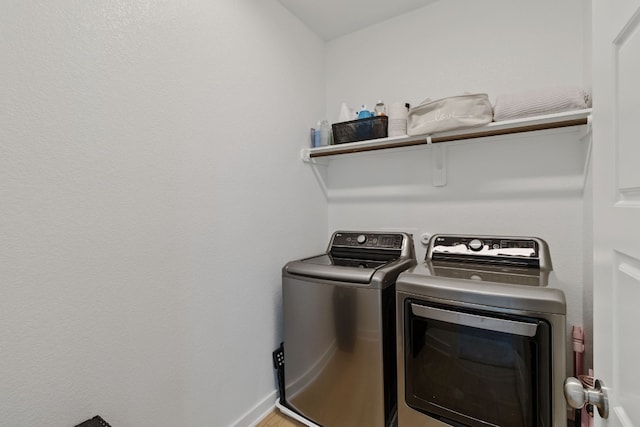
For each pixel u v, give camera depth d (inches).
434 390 46.3
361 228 83.5
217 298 52.6
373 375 51.5
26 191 30.9
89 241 35.9
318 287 57.3
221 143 53.6
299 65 76.1
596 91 24.7
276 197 67.4
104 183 37.3
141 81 41.3
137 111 40.8
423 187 74.3
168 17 44.9
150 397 42.2
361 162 83.1
